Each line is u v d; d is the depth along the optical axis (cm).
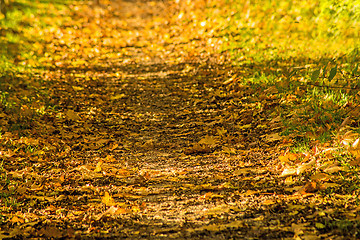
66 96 1488
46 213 743
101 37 2536
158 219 690
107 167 954
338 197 689
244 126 1126
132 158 1017
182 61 1877
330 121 989
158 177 884
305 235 584
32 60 1920
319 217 626
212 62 1784
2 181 875
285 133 1012
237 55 1797
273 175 829
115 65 1931
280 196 727
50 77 1700
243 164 905
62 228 680
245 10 2477
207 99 1387
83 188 835
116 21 3062
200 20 2588
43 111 1316
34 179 896
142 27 2845
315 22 1997
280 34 2034
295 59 1608
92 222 692
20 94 1472
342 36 1775
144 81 1653
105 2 3803
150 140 1123
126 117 1312
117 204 755
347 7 1723
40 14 3072
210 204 730
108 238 634
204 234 620
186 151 1018
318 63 1428
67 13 3231
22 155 1016
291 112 1107
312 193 715
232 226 634
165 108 1367
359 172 756
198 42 2178
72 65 1919
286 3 2348
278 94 1250
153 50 2189
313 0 2139
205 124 1202
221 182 828
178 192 800
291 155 863
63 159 1015
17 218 709
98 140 1138
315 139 936
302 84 1253
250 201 721
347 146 840
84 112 1349
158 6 3569
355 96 1057
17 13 2950
